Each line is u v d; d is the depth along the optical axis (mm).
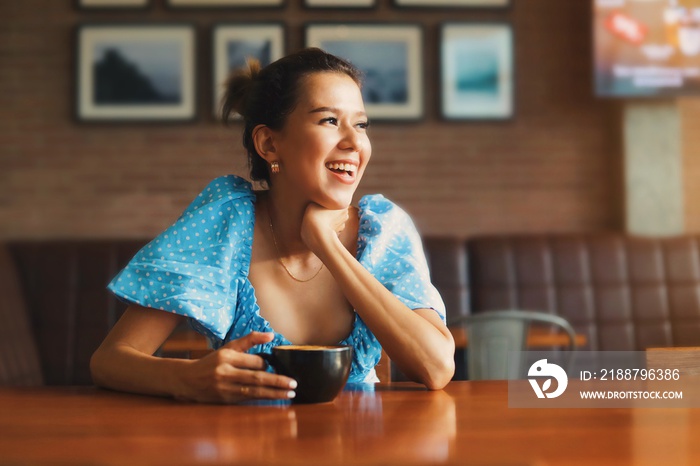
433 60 4668
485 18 4676
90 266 4176
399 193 4668
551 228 4688
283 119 1499
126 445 885
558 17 4676
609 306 4203
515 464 787
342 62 1539
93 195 4633
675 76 4484
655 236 4367
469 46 4656
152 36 4613
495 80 4656
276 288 1538
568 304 4191
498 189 4684
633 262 4246
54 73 4625
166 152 4637
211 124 4637
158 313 1428
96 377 1340
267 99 1530
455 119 4641
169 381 1214
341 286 1417
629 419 1032
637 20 4496
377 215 1612
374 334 1382
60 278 4156
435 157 4676
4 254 4078
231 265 1489
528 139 4688
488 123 4684
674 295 4227
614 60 4508
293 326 1522
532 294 4195
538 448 866
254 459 813
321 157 1466
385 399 1203
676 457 827
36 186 4629
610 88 4504
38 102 4633
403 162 4672
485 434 938
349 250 1623
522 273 4215
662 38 4496
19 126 4633
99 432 959
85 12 4637
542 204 4691
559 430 962
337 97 1482
